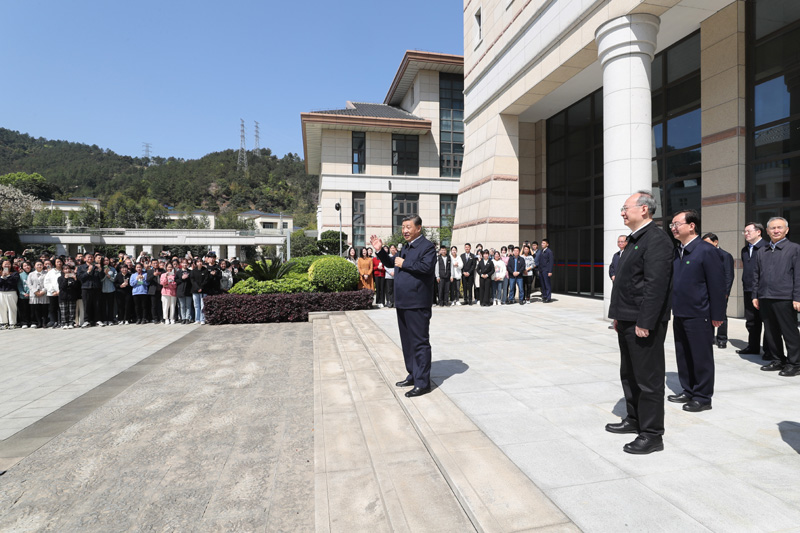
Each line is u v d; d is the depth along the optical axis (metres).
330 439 3.50
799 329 4.61
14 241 39.47
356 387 4.58
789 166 7.90
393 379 4.53
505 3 13.42
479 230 15.10
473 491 2.28
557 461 2.62
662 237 2.77
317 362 6.27
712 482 2.34
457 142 29.09
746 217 8.66
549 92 12.45
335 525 2.33
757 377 4.53
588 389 4.09
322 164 27.19
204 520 2.54
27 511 2.67
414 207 28.38
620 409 3.55
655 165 10.92
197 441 3.69
